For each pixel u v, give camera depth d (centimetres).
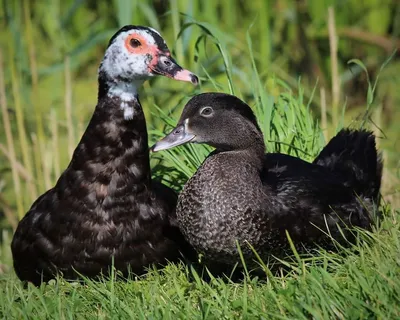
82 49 1502
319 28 1783
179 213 970
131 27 1013
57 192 1023
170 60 1014
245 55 1698
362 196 1091
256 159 974
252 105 1352
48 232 1016
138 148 1014
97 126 1010
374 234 966
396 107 1753
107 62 1011
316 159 1121
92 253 1006
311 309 793
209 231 943
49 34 1938
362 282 821
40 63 1891
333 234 988
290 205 959
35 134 1620
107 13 1877
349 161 1098
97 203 1003
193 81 1009
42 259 1023
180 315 847
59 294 927
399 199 1220
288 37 1828
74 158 1020
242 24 1853
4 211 1514
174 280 928
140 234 1014
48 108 1764
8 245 1372
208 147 1162
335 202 1002
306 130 1180
